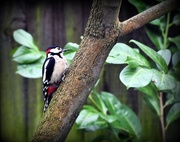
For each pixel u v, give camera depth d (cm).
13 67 840
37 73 752
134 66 623
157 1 818
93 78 602
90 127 770
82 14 862
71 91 602
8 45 841
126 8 873
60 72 761
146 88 762
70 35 859
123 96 861
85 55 598
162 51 737
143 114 859
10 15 845
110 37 591
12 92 841
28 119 841
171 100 771
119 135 802
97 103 789
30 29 851
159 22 812
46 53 798
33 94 845
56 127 602
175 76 737
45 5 853
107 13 573
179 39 793
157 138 855
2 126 838
